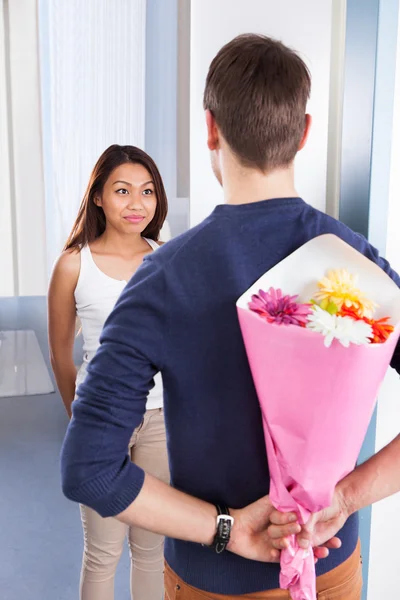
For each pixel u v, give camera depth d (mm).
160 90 4199
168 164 4227
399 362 858
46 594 2072
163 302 778
